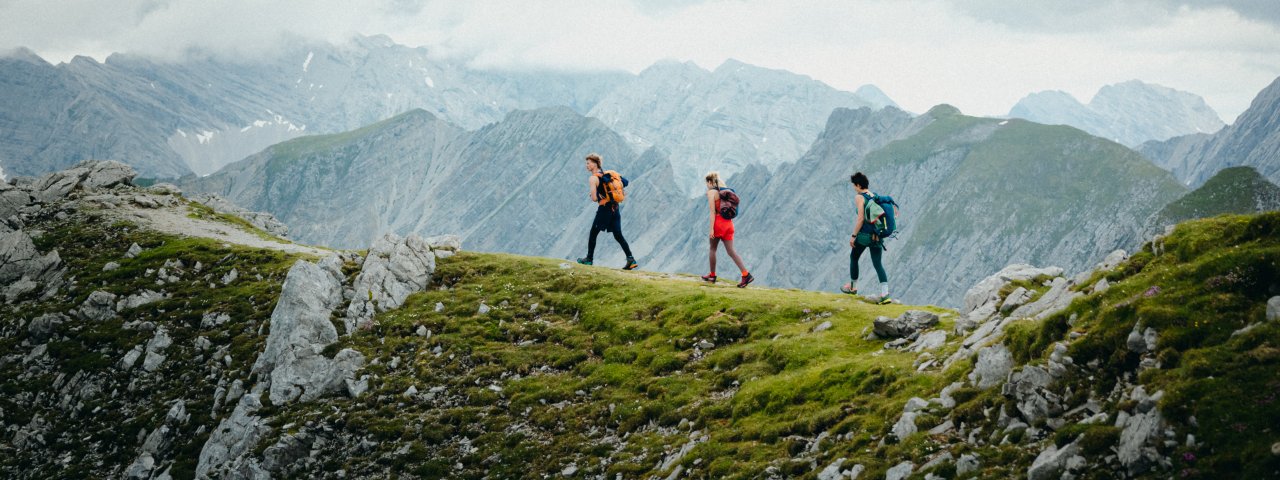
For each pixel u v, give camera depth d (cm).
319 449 3014
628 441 2573
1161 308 1492
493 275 4462
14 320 5050
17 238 6016
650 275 4469
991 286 2448
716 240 3741
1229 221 1652
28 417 4119
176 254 5847
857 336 2762
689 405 2627
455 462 2722
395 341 3681
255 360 3966
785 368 2650
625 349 3259
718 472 2064
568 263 4619
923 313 2608
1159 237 1788
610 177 3988
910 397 2003
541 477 2491
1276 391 1193
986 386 1802
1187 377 1320
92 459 3694
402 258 4400
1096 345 1576
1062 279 2047
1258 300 1405
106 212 7500
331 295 4072
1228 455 1168
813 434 2089
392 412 3112
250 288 4984
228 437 3297
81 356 4516
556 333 3594
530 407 2967
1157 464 1252
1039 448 1482
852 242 3191
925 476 1577
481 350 3500
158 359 4319
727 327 3177
